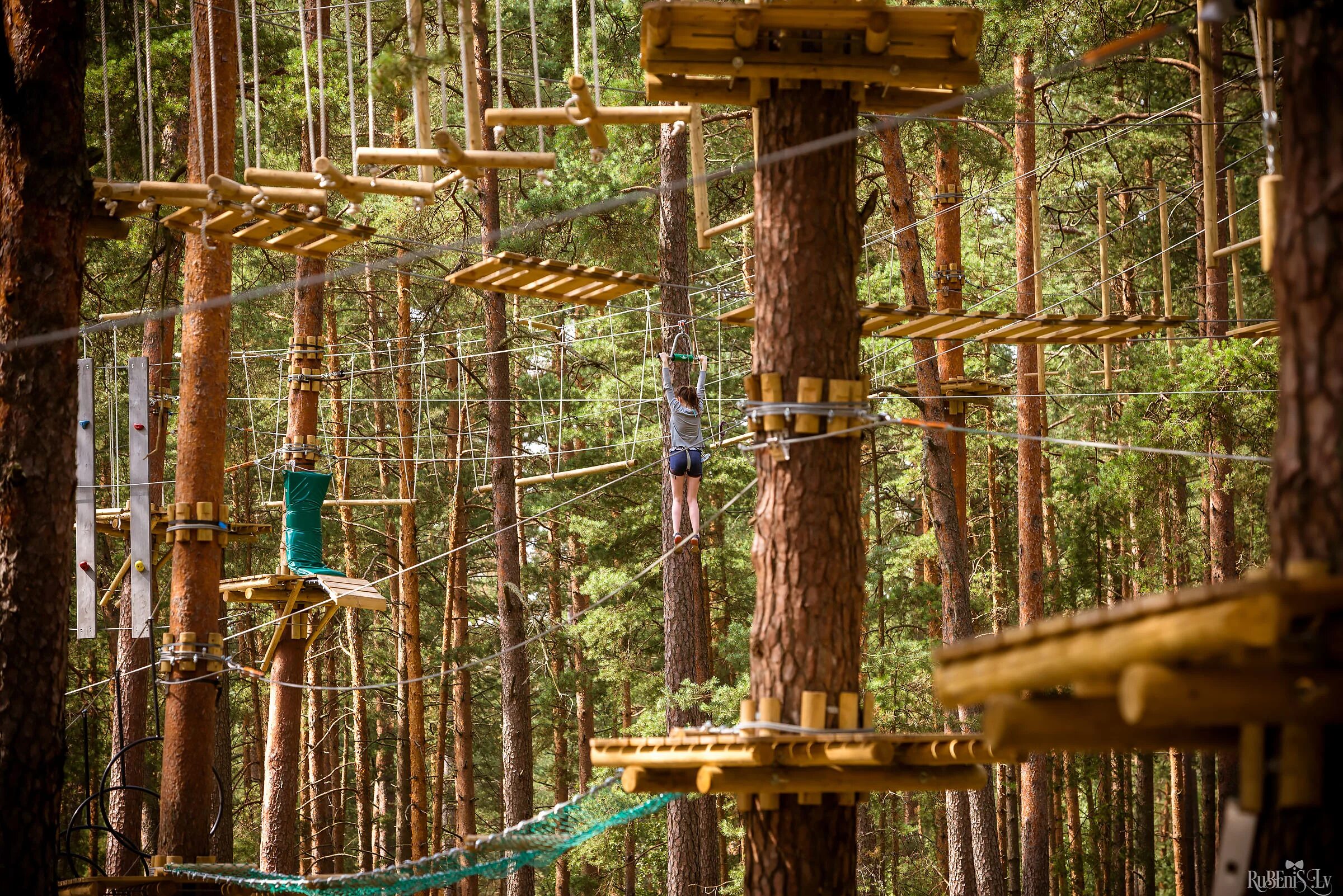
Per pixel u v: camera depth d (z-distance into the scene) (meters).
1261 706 3.60
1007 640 3.98
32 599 8.84
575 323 15.75
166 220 9.45
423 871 10.27
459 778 23.16
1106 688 4.02
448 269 23.67
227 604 22.42
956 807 17.44
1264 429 18.05
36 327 9.09
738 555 21.50
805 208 7.83
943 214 16.83
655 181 18.88
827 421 7.67
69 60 9.42
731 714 15.82
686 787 7.63
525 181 20.73
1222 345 16.84
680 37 7.61
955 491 17.23
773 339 7.82
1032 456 18.30
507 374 19.67
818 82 7.84
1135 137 19.33
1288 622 3.38
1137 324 11.34
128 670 17.84
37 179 9.19
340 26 18.06
